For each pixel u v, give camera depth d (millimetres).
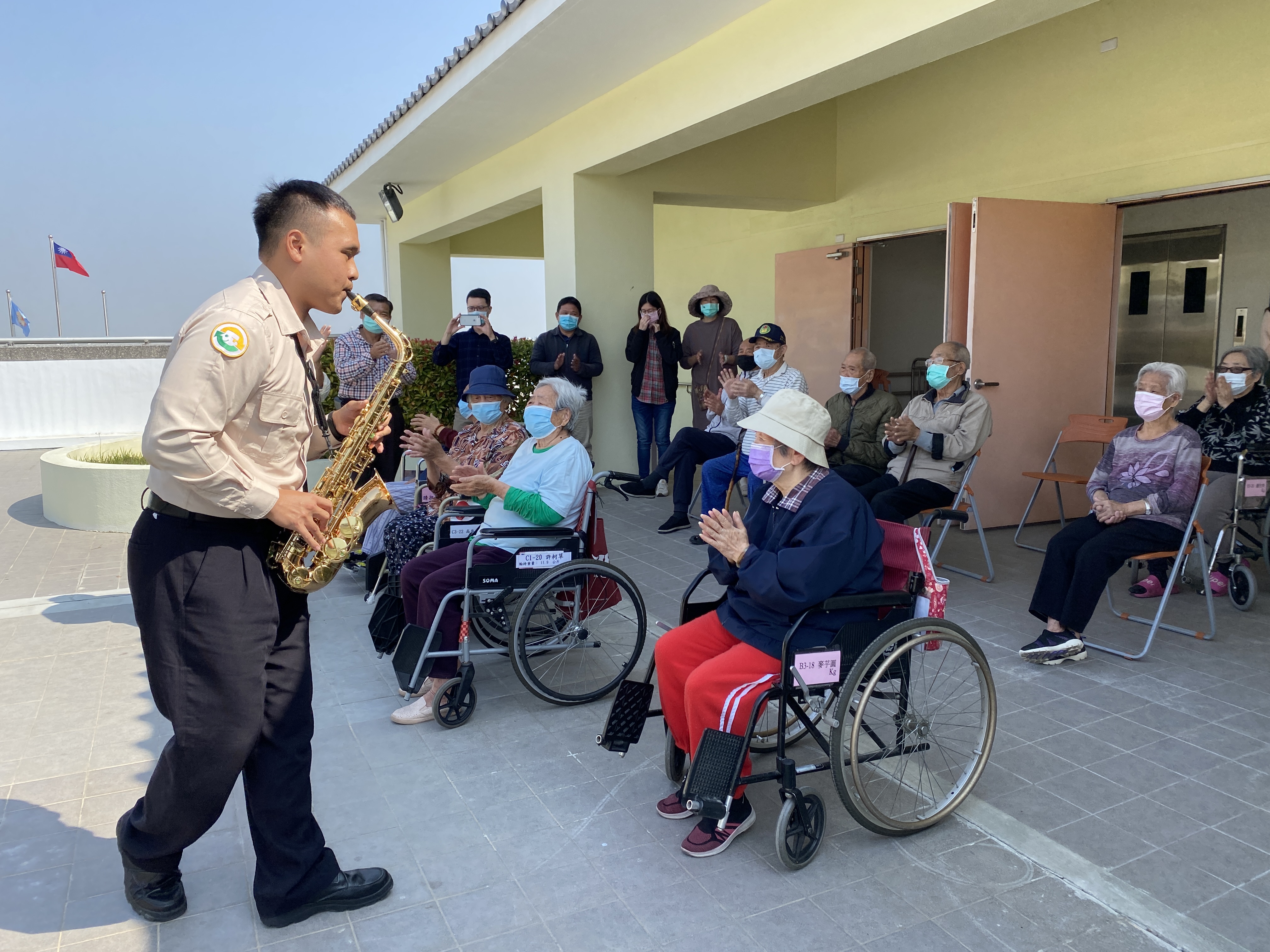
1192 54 5898
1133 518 3982
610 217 8305
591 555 3756
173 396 1849
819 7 5266
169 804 2139
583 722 3494
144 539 2049
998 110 7316
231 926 2297
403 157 9883
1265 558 4938
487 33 6555
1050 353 6363
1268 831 2652
